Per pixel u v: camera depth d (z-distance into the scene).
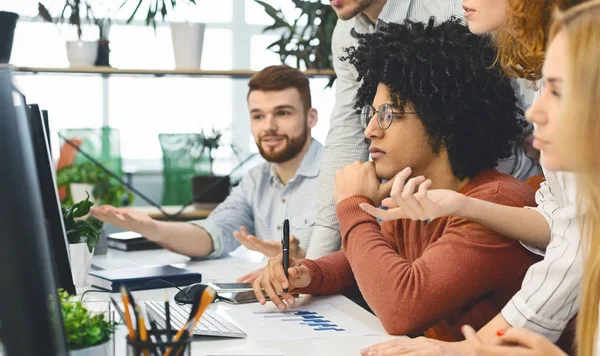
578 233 1.36
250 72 3.64
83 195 3.52
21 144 0.98
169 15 3.75
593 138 1.04
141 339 1.06
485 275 1.51
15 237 0.96
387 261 1.56
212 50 4.11
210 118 3.74
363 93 1.80
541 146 1.13
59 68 3.54
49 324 0.98
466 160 1.65
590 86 1.04
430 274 1.51
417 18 2.33
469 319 1.59
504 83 1.66
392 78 1.65
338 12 2.32
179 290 1.98
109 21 3.69
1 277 0.96
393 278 1.53
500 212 1.49
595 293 1.17
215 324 1.53
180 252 2.58
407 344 1.34
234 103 3.77
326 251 2.25
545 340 1.15
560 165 1.12
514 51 1.51
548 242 1.51
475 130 1.64
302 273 1.80
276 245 2.16
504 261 1.52
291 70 2.92
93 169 3.55
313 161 2.90
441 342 1.37
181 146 3.70
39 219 0.98
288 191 2.89
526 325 1.38
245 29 4.20
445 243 1.55
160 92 3.72
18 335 0.96
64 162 3.54
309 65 3.62
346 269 1.91
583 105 1.04
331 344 1.44
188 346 1.08
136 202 3.69
